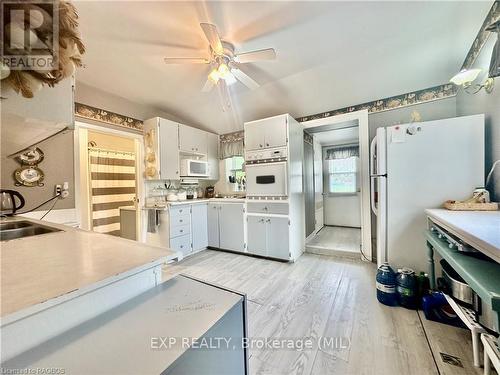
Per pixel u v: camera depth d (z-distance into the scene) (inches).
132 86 109.3
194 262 122.3
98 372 17.1
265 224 126.3
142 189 132.8
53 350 19.3
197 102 131.0
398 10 63.8
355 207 204.7
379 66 92.4
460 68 88.7
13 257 31.2
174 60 75.5
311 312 71.3
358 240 155.7
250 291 87.1
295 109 131.2
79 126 104.4
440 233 57.6
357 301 77.3
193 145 148.3
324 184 218.1
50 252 33.5
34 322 19.9
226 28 69.6
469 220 49.9
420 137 76.1
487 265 39.5
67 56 27.0
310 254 134.3
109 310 25.5
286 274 103.5
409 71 94.0
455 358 51.3
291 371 49.3
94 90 110.1
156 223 126.3
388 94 109.8
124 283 27.5
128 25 67.9
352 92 111.0
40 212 92.5
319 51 82.8
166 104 132.4
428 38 75.7
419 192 76.5
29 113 29.7
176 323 23.1
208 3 60.2
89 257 31.2
